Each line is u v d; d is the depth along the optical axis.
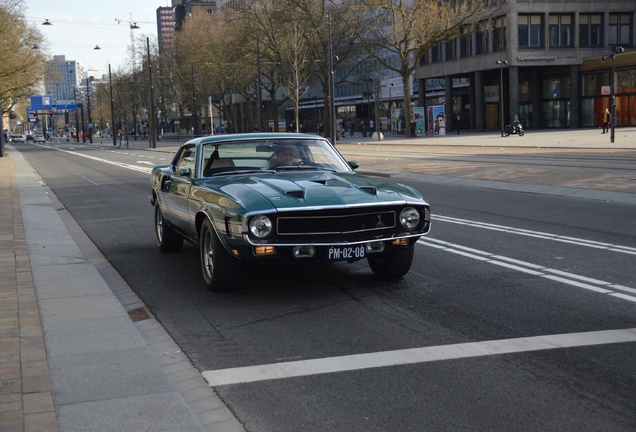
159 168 9.68
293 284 7.36
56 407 4.11
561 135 46.69
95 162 40.91
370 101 80.25
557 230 10.61
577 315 5.88
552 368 4.61
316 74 63.81
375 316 6.04
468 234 10.42
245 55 62.31
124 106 113.06
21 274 8.21
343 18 54.59
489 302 6.41
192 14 82.00
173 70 85.31
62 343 5.44
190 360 5.07
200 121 117.69
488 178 19.38
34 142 132.62
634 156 24.27
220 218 6.55
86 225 13.12
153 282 7.82
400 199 6.59
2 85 55.16
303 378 4.59
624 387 4.25
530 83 64.62
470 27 62.97
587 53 59.09
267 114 111.12
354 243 6.31
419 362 4.82
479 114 65.19
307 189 6.59
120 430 3.78
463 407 4.02
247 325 5.92
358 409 4.05
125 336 5.62
